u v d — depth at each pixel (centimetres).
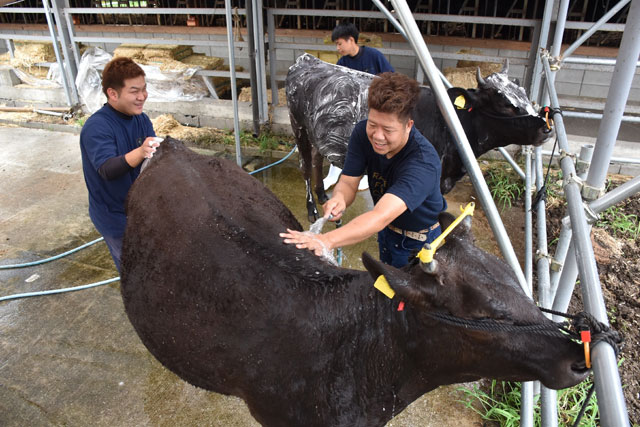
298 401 176
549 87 333
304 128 438
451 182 373
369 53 458
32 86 747
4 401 278
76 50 689
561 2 367
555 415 208
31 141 648
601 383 112
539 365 139
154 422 267
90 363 304
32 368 300
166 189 232
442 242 157
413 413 272
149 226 223
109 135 268
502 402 272
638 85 607
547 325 140
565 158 235
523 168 536
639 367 289
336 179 529
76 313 345
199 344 192
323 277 184
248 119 645
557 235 430
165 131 647
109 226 289
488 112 345
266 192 254
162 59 668
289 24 711
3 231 445
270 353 176
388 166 212
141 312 216
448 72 595
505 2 619
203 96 676
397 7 190
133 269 224
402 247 242
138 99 269
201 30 709
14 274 387
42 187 525
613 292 354
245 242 197
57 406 275
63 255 407
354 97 385
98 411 273
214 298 187
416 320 156
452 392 285
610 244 407
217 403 279
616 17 586
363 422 177
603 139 197
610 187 495
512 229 443
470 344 146
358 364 171
